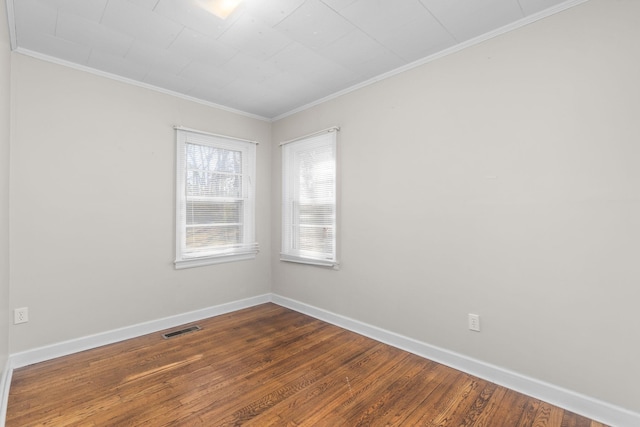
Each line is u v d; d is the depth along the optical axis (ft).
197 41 7.54
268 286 13.26
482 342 7.30
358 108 9.96
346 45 7.72
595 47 5.85
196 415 5.94
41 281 8.00
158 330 10.05
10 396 6.43
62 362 7.91
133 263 9.59
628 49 5.55
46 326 8.07
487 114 7.22
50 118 8.16
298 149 12.12
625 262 5.58
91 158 8.82
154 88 10.03
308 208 11.71
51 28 6.94
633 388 5.49
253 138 12.75
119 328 9.30
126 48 7.81
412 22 6.80
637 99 5.48
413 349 8.54
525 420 5.82
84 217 8.70
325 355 8.41
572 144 6.11
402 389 6.82
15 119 7.63
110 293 9.14
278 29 7.06
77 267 8.57
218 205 11.71
